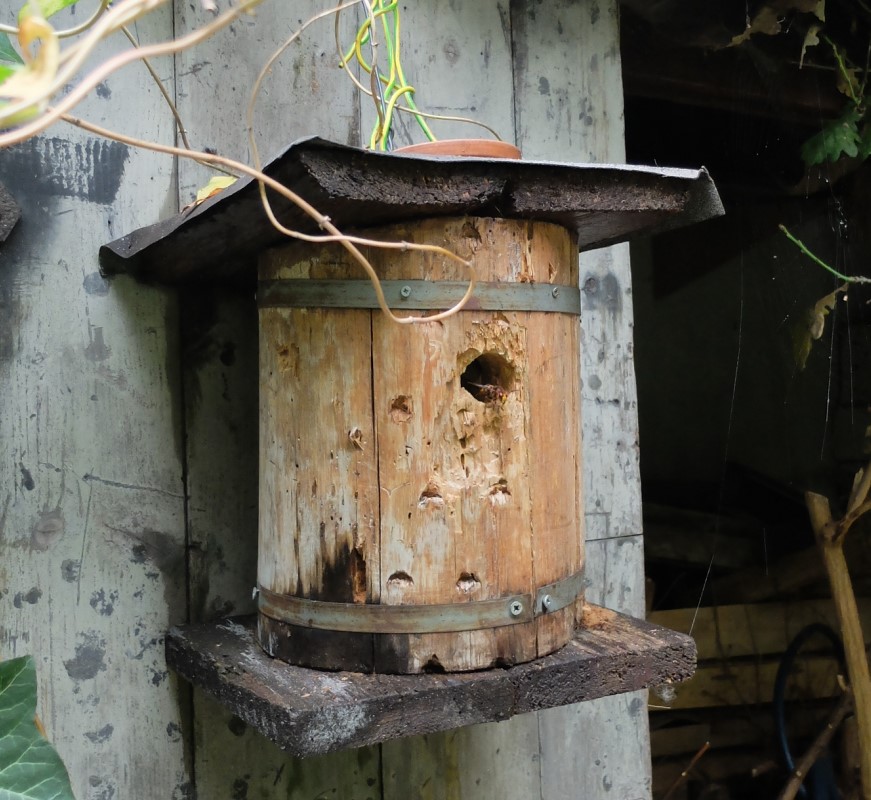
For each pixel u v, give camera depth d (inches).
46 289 43.7
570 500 41.5
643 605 54.5
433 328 38.7
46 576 43.6
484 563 39.1
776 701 73.1
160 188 45.5
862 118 61.4
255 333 47.2
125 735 44.6
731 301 95.6
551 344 40.6
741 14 57.6
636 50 59.0
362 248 39.0
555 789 52.4
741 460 97.3
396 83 49.4
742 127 69.2
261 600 41.8
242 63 46.9
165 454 45.5
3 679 39.0
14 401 43.2
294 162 35.4
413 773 49.3
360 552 39.1
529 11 52.4
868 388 77.6
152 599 45.1
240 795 46.3
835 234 75.3
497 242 39.2
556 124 52.9
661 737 77.1
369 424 39.0
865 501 65.3
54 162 43.9
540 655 39.9
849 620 64.1
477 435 39.2
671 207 40.3
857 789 72.7
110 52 44.7
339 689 37.8
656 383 103.3
